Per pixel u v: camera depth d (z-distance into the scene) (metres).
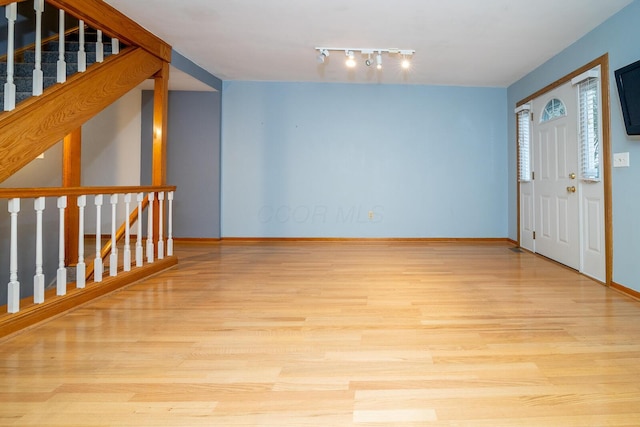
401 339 2.08
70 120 2.76
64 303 2.48
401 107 5.41
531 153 4.66
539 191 4.45
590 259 3.43
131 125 5.47
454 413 1.42
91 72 2.94
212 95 5.33
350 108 5.41
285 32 3.54
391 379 1.66
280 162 5.46
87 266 3.52
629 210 2.87
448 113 5.42
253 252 4.75
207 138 5.36
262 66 4.67
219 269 3.81
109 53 3.51
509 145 5.34
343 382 1.63
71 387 1.58
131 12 3.15
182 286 3.16
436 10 3.03
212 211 5.43
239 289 3.08
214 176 5.40
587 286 3.15
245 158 5.46
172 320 2.37
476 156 5.45
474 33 3.47
